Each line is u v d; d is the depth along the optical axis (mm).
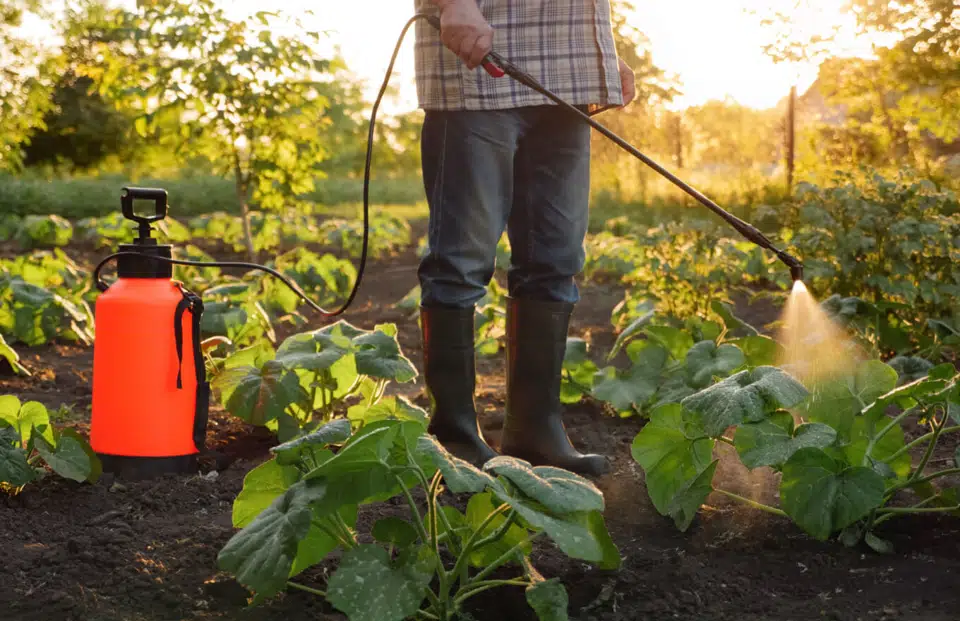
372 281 8516
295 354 2908
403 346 5387
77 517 2396
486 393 4000
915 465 2801
